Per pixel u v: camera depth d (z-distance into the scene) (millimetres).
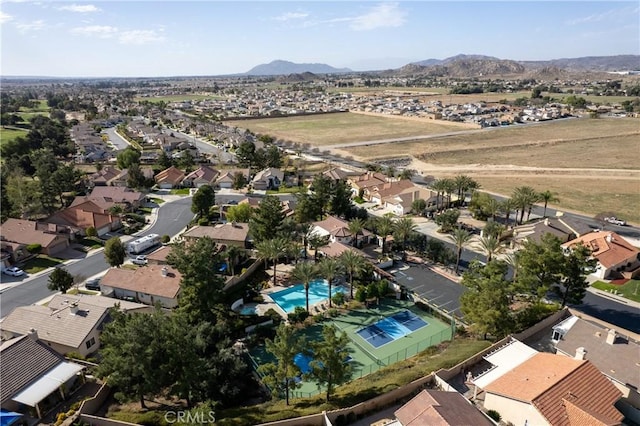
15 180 117062
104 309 61781
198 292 60625
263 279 82875
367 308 73500
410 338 65188
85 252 95562
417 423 38969
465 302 61719
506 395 43750
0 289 78312
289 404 48062
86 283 78500
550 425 39469
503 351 53625
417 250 95188
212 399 46500
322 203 110125
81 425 43250
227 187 150250
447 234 105938
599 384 45188
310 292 79000
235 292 75812
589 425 39719
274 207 90875
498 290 58438
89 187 141750
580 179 159000
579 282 66938
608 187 147625
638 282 81312
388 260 88188
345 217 112500
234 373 49719
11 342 50625
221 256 78188
